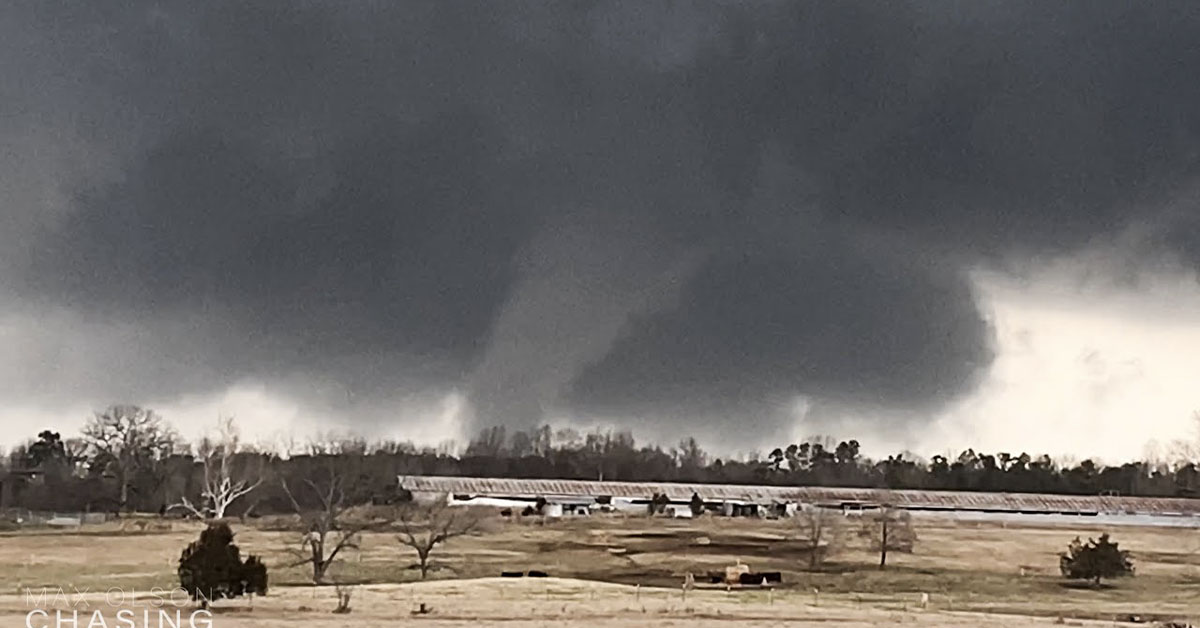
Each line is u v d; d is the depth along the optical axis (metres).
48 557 75.50
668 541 86.81
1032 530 99.44
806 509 103.06
